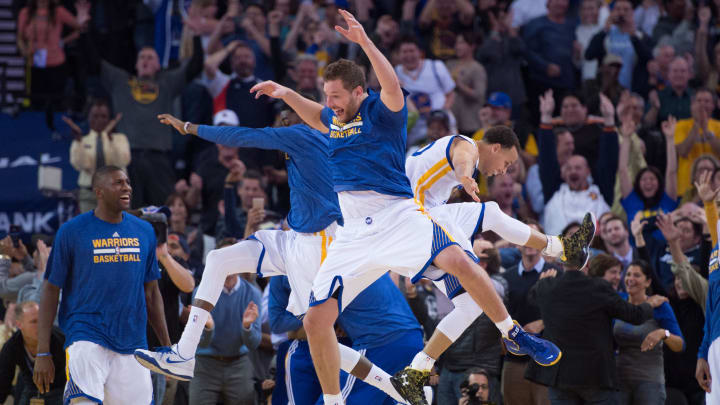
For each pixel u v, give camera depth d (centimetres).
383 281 1563
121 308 1463
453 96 2897
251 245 1452
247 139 1408
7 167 2720
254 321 1855
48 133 2809
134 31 3180
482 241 2000
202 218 2620
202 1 3095
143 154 2703
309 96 1545
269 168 2673
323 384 1196
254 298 1892
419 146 2720
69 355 1429
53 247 1467
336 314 1175
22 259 2034
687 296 2016
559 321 1747
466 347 1856
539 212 2670
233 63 2875
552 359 1168
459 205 1404
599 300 1741
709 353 1585
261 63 3038
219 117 2694
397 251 1149
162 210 1633
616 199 2609
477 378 1783
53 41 3041
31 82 3017
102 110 2620
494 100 2855
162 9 3175
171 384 1842
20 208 2678
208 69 2895
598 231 2288
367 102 1162
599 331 1742
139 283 1495
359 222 1170
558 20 3203
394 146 1167
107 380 1455
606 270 1933
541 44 3169
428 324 1900
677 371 1995
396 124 1155
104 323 1448
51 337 1581
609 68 3008
